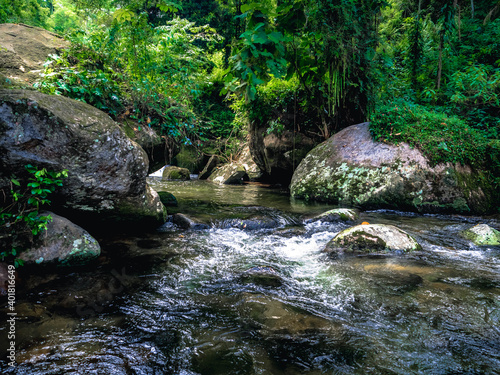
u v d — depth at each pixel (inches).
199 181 426.0
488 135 237.6
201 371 59.7
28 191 111.3
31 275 100.4
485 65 280.8
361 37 248.4
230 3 657.6
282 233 164.9
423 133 223.9
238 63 131.0
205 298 91.0
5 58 164.1
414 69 329.7
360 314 81.7
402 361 62.9
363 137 255.4
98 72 169.0
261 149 386.9
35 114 108.7
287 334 72.6
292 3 157.8
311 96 303.9
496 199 210.2
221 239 154.1
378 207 221.5
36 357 62.6
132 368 60.4
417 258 125.1
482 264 118.8
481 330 74.4
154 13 578.9
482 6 381.4
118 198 140.3
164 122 195.8
